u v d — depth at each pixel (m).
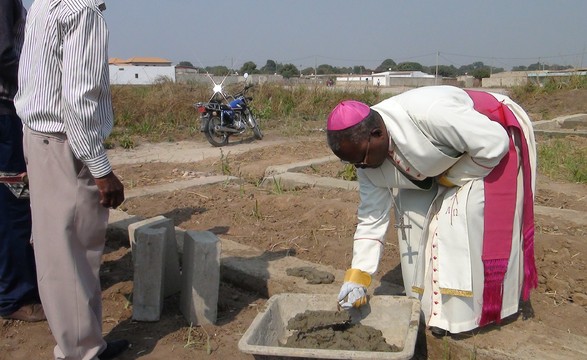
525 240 3.08
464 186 2.92
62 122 2.83
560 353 2.96
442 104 2.71
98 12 2.72
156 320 3.73
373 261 3.16
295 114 15.82
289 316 3.31
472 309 2.99
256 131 11.83
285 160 8.75
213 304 3.67
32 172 2.89
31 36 2.87
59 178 2.86
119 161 9.43
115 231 5.11
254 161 8.80
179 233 4.83
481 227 2.92
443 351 3.14
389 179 3.03
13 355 3.45
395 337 3.21
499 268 2.96
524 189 3.01
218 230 5.23
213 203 6.09
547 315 3.52
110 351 3.33
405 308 3.19
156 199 6.26
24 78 2.89
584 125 12.30
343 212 5.32
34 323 3.80
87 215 2.94
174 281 4.12
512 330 3.18
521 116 3.03
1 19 3.37
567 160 8.01
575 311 3.57
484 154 2.72
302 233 5.02
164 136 12.36
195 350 3.43
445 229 2.95
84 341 3.04
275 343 3.12
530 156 3.05
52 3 2.76
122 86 16.31
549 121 12.49
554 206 5.93
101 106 2.84
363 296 3.14
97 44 2.71
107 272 4.51
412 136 2.78
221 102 12.02
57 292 2.93
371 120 2.75
